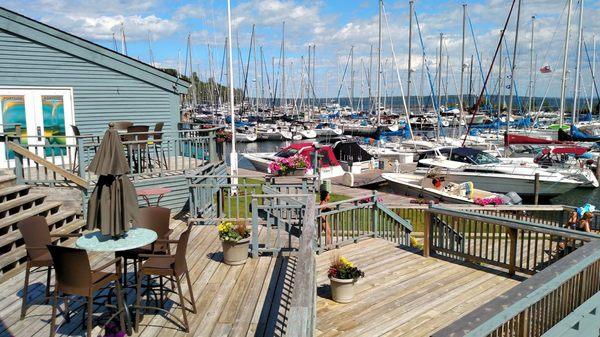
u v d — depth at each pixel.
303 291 3.08
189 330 4.92
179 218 9.96
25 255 6.62
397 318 5.89
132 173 9.98
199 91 74.31
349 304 6.34
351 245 9.15
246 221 9.30
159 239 5.71
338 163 24.69
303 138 47.94
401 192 21.09
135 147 10.91
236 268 6.87
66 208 8.79
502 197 17.00
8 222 6.96
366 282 7.13
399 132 37.03
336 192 18.84
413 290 6.78
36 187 8.77
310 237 4.62
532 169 20.58
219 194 9.42
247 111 66.06
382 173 24.17
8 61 11.09
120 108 12.70
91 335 4.68
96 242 4.65
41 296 5.73
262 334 4.84
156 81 13.13
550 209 10.58
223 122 53.34
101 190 4.59
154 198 10.14
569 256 4.43
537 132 35.16
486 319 2.83
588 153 26.36
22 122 11.41
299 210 8.00
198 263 7.09
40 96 11.59
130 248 4.49
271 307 5.50
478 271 7.50
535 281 3.64
